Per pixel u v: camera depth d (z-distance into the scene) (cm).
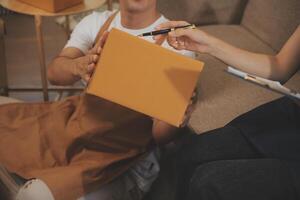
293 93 102
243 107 163
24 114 150
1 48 227
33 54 288
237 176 108
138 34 141
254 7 219
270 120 127
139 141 145
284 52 138
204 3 234
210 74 181
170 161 186
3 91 237
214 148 126
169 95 106
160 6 239
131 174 150
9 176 139
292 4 189
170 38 127
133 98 106
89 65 113
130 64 105
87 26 154
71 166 135
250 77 107
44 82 211
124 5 139
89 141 141
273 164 110
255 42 211
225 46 132
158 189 179
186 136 154
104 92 106
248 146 125
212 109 162
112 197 144
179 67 105
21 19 335
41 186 127
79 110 142
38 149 140
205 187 108
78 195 132
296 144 116
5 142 142
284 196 104
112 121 140
